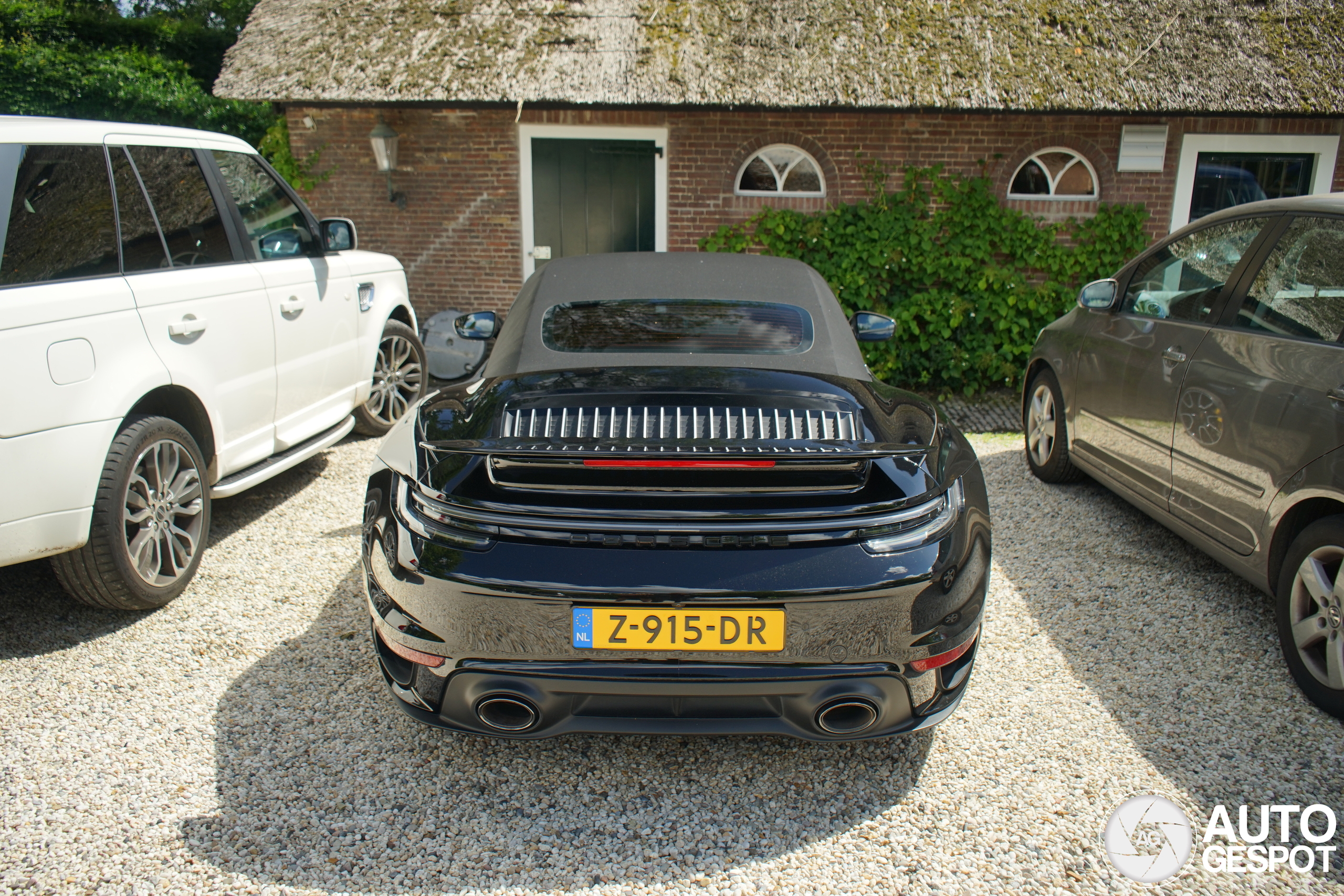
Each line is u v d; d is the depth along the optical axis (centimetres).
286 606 341
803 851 214
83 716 267
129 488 315
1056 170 848
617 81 768
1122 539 420
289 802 229
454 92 769
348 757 249
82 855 209
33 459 273
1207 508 340
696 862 210
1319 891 203
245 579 366
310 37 835
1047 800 234
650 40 807
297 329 432
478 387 259
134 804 228
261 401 400
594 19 830
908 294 838
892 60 784
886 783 240
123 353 307
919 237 823
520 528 206
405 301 577
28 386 271
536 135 843
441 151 855
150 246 338
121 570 308
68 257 297
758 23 820
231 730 261
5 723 263
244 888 199
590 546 203
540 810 228
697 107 761
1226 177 857
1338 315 286
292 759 247
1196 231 391
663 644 203
